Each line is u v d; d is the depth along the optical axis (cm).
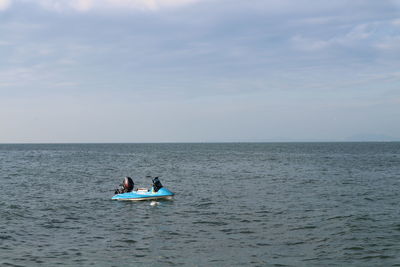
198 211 2392
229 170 5769
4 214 2262
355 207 2453
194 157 10144
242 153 12875
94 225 2012
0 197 2978
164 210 2444
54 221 2108
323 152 13212
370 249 1512
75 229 1919
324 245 1580
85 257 1449
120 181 4275
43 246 1600
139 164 7312
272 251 1507
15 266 1346
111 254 1488
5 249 1550
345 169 5716
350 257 1421
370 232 1775
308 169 5791
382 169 5684
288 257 1431
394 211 2292
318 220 2053
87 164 7325
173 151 15688
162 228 1931
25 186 3741
